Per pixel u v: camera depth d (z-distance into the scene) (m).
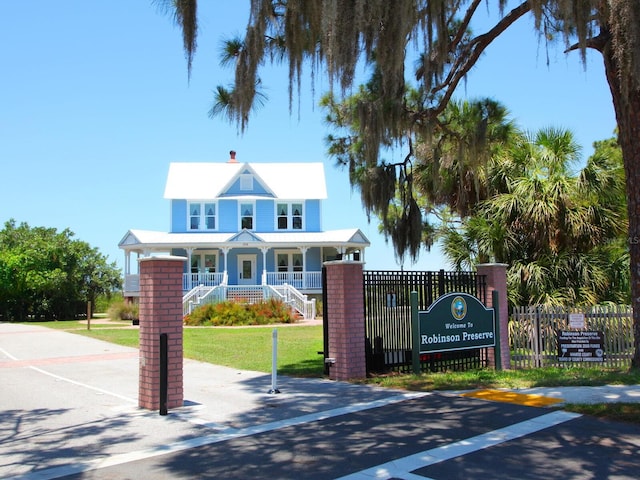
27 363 15.40
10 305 40.31
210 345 18.08
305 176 40.66
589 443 6.71
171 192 38.16
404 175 12.83
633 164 10.75
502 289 13.27
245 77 9.68
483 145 12.12
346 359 11.26
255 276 37.62
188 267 36.56
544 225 15.13
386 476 5.76
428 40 9.78
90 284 43.16
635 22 8.10
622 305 13.93
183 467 6.23
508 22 11.45
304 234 37.97
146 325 9.29
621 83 9.05
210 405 9.34
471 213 17.31
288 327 25.31
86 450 6.96
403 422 7.87
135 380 12.41
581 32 9.02
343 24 7.92
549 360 13.20
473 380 10.95
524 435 7.09
